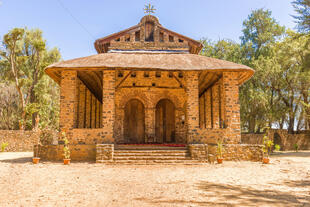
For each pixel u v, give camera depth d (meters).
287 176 9.50
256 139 26.50
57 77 16.33
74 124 14.48
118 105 19.50
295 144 27.81
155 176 9.23
